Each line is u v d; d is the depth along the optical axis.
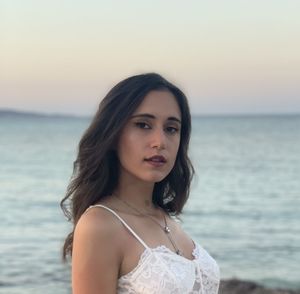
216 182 45.66
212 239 24.12
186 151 3.17
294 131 160.88
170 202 3.28
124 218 2.85
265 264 19.42
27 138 131.38
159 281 2.74
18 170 56.84
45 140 123.31
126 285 2.76
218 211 31.34
